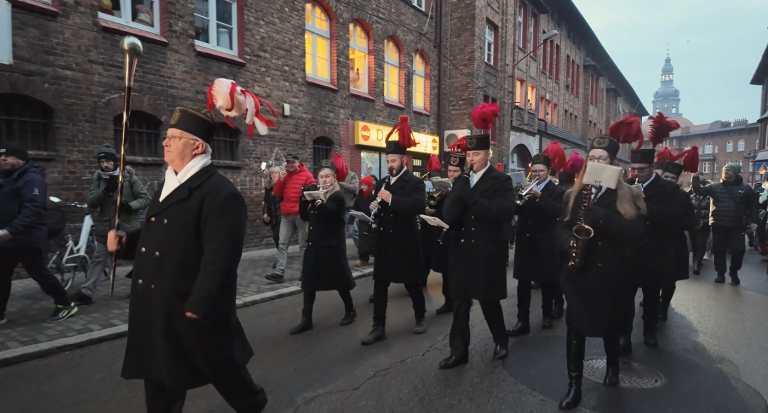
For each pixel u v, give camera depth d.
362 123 12.45
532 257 4.80
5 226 4.56
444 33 17.03
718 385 3.62
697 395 3.44
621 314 3.12
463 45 17.28
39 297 5.70
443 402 3.29
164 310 2.21
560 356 4.18
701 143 85.12
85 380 3.65
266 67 9.93
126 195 5.56
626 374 3.82
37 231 4.60
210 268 2.15
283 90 10.36
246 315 5.46
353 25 12.81
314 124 11.26
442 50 16.94
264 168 9.87
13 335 4.42
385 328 4.97
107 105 7.24
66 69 6.75
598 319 3.07
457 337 3.91
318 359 4.09
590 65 34.12
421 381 3.64
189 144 2.33
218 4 9.12
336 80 11.91
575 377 3.22
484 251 3.75
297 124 10.76
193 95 8.52
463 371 3.83
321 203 4.77
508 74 20.64
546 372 3.82
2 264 4.57
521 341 4.61
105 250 5.57
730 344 4.61
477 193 3.78
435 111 16.66
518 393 3.44
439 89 16.66
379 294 4.56
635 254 3.32
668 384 3.63
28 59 6.35
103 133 7.21
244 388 2.51
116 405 3.25
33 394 3.41
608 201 3.14
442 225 3.93
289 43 10.45
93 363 3.99
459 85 17.42
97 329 4.64
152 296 2.24
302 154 10.91
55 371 3.82
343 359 4.09
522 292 4.87
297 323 5.16
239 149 9.48
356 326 5.04
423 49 15.77
